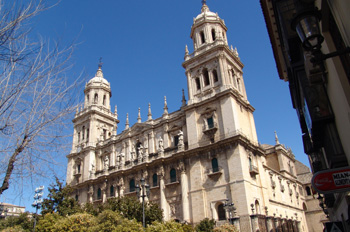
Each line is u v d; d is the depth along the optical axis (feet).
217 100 167.43
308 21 20.66
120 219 111.24
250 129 175.83
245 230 133.28
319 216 242.78
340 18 25.17
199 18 202.18
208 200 150.51
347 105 26.63
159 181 172.04
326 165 58.65
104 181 202.90
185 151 164.76
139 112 213.87
